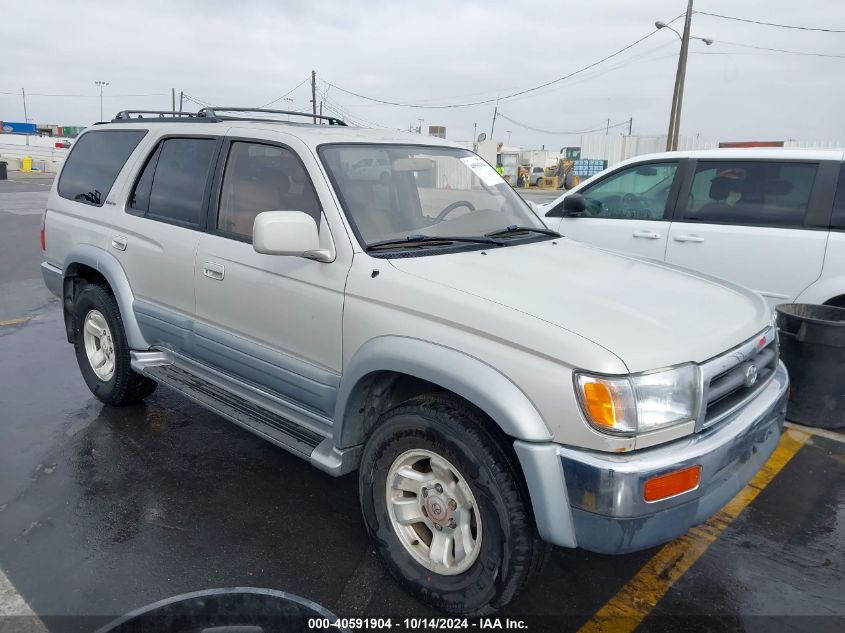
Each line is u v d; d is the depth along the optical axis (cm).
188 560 316
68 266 479
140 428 458
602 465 229
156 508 360
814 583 314
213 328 376
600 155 5259
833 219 518
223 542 331
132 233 427
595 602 298
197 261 377
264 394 360
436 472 277
